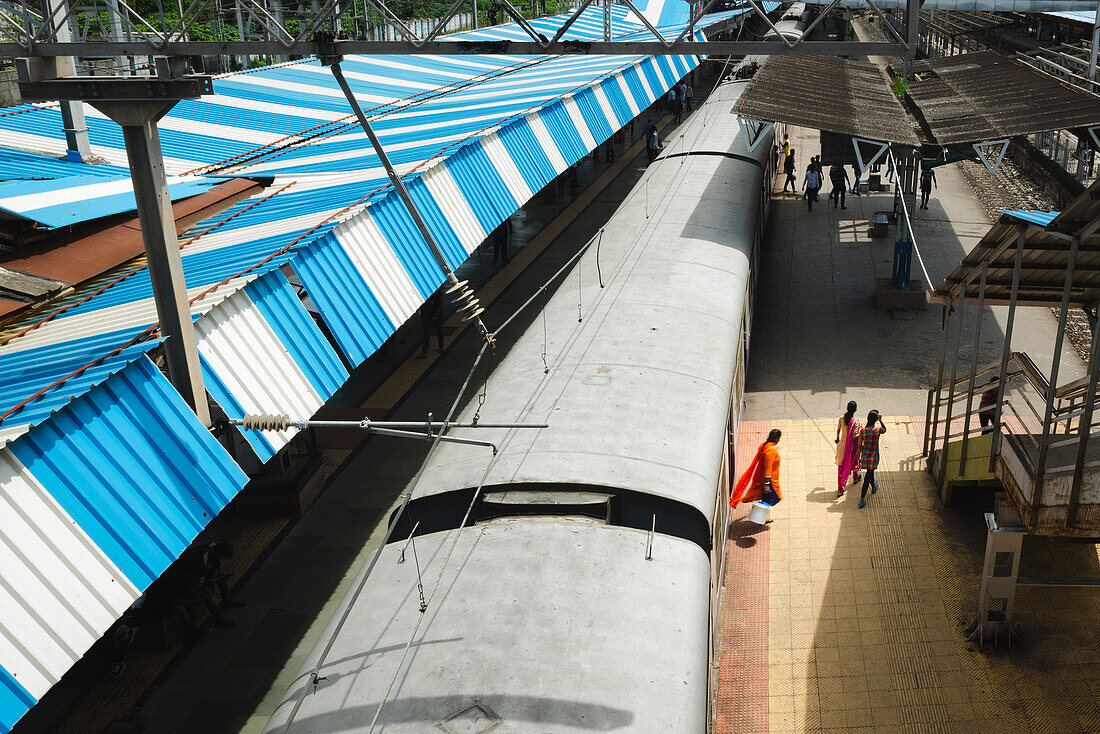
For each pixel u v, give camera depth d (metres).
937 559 10.84
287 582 10.88
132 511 5.83
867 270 21.31
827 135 23.42
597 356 9.70
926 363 16.42
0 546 5.03
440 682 5.37
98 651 9.64
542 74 25.17
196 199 11.82
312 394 8.12
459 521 7.29
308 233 9.50
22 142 14.34
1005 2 22.86
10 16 6.39
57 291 8.88
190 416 6.55
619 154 36.22
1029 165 29.75
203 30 26.42
